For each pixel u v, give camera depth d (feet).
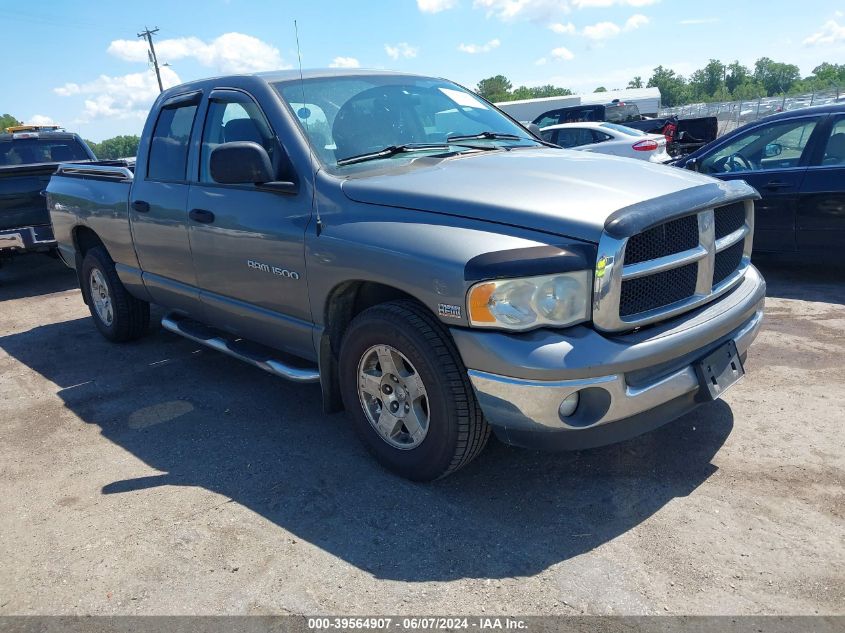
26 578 9.12
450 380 9.51
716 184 10.66
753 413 12.52
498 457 11.43
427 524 9.71
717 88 496.64
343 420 13.33
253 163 11.25
